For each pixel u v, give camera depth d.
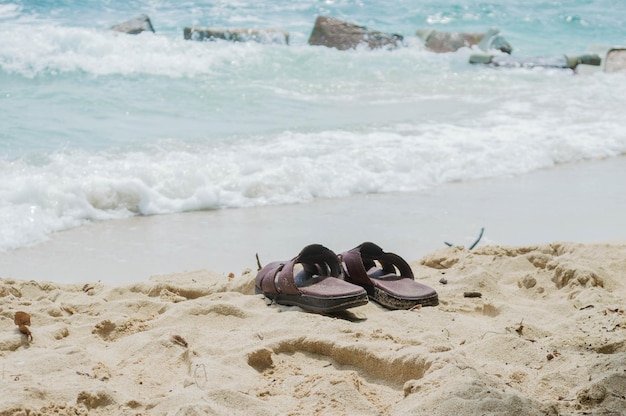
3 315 4.51
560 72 16.52
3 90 11.97
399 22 23.03
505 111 12.36
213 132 10.30
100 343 4.27
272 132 10.40
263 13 22.75
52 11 20.27
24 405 3.21
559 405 3.22
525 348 3.96
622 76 16.23
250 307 4.88
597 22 24.30
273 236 7.16
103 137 9.81
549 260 5.85
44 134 9.80
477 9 25.03
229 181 8.42
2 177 7.99
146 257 6.63
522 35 22.17
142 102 11.77
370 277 5.15
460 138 10.45
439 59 17.00
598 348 4.06
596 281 5.32
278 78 13.99
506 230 7.35
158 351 4.01
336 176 8.77
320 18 18.12
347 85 13.91
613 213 7.98
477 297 5.14
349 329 4.35
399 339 4.20
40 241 6.99
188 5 22.81
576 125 11.50
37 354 3.92
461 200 8.36
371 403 3.41
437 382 3.39
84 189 7.84
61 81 12.66
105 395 3.38
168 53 14.45
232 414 3.14
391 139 10.24
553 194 8.65
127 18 20.41
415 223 7.54
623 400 3.30
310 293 4.74
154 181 8.27
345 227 7.40
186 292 5.32
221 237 7.14
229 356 3.87
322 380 3.56
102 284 5.49
